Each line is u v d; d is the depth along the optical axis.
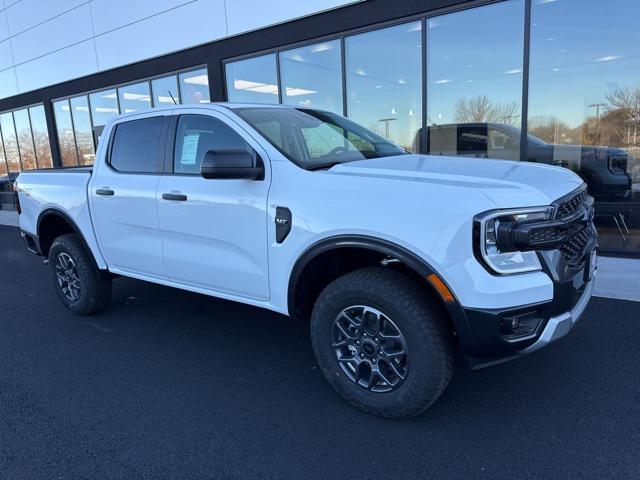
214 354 3.89
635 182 6.94
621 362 3.44
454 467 2.46
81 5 12.21
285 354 3.85
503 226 2.39
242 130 3.37
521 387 3.18
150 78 11.35
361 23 7.81
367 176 2.85
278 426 2.87
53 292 5.89
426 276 2.51
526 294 2.41
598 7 6.71
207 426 2.90
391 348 2.77
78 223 4.54
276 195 3.07
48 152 14.93
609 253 6.05
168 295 5.46
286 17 8.57
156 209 3.80
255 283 3.30
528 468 2.43
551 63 6.90
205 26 9.80
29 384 3.50
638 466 2.41
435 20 7.23
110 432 2.87
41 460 2.64
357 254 3.04
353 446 2.66
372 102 8.13
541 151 7.20
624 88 6.89
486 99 7.29
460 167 3.03
